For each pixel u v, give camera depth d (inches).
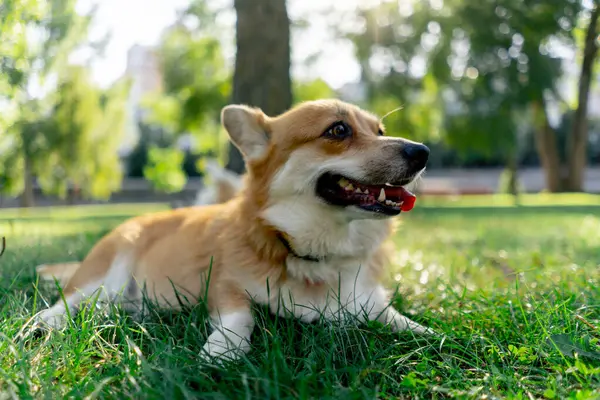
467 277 41.1
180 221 35.8
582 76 215.5
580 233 72.6
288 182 29.7
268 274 29.0
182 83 211.0
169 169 254.4
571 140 230.5
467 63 183.3
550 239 65.7
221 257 30.5
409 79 196.9
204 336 27.2
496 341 25.9
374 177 29.6
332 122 30.6
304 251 29.2
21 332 24.4
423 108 205.2
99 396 21.2
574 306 30.2
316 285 29.4
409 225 91.8
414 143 30.1
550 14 176.6
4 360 23.3
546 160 237.9
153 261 33.8
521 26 176.2
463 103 193.2
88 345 24.7
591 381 22.3
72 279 34.0
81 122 155.8
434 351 26.1
